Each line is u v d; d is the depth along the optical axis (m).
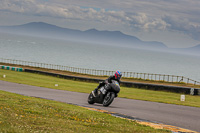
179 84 68.75
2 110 15.55
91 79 76.00
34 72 99.75
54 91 41.28
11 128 10.95
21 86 48.06
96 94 25.48
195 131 15.59
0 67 108.62
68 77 84.00
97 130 13.10
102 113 18.89
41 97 29.81
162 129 14.85
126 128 14.25
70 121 14.88
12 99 21.95
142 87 60.06
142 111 22.42
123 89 55.56
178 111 23.45
